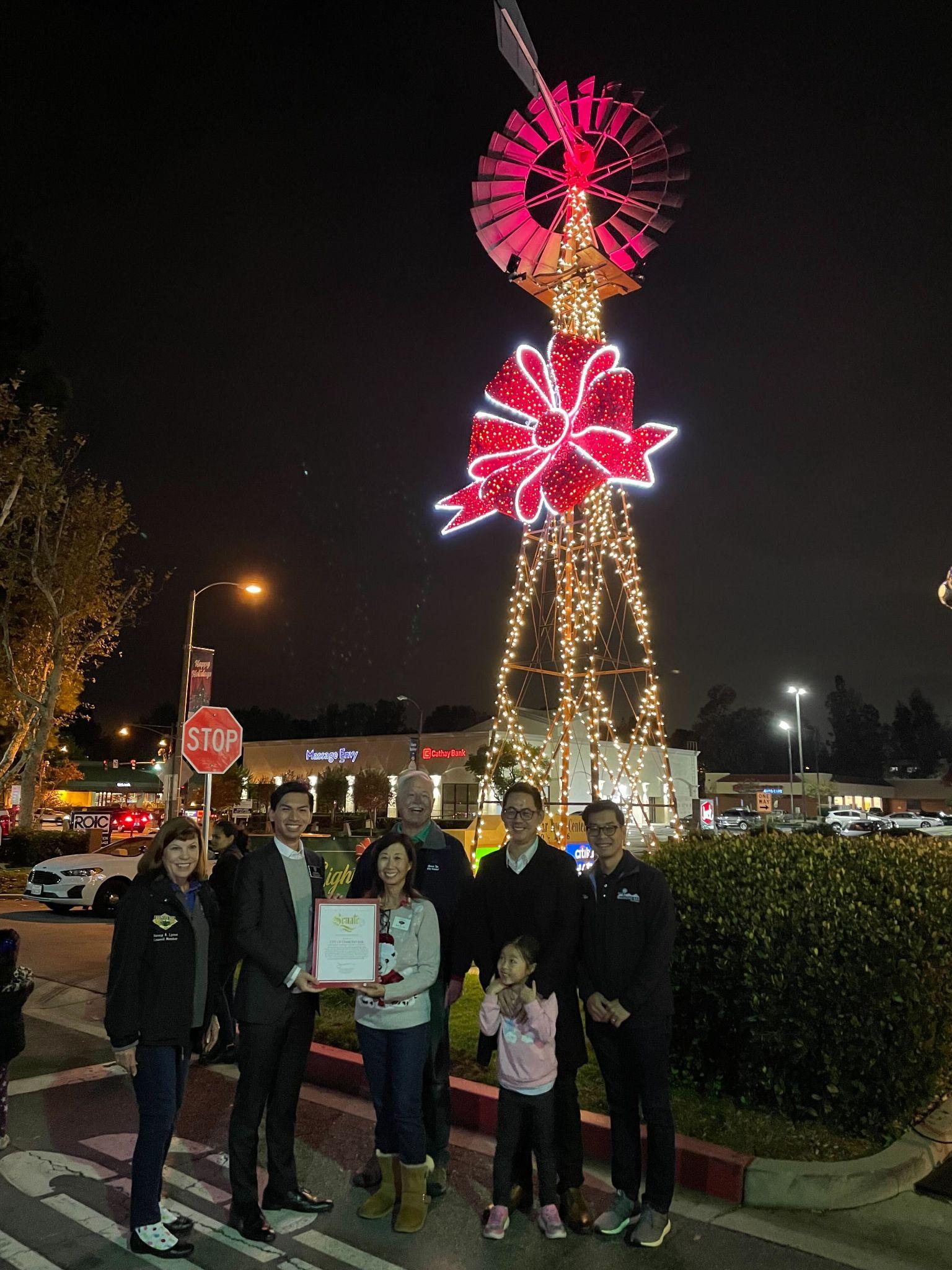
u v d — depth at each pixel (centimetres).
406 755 5144
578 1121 447
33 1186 478
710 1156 473
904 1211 446
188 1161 513
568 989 456
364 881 491
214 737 1112
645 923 445
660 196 1521
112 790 7206
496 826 1462
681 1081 580
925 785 8469
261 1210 425
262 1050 434
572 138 1493
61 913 1738
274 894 451
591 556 1481
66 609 2600
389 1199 446
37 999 928
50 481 2483
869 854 592
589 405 1175
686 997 577
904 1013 510
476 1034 715
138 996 409
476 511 1286
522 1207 454
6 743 3161
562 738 1367
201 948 434
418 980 439
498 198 1533
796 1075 527
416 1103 437
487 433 1263
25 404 2830
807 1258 401
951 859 620
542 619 1557
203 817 1098
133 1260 401
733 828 4669
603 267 1456
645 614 1465
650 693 1470
